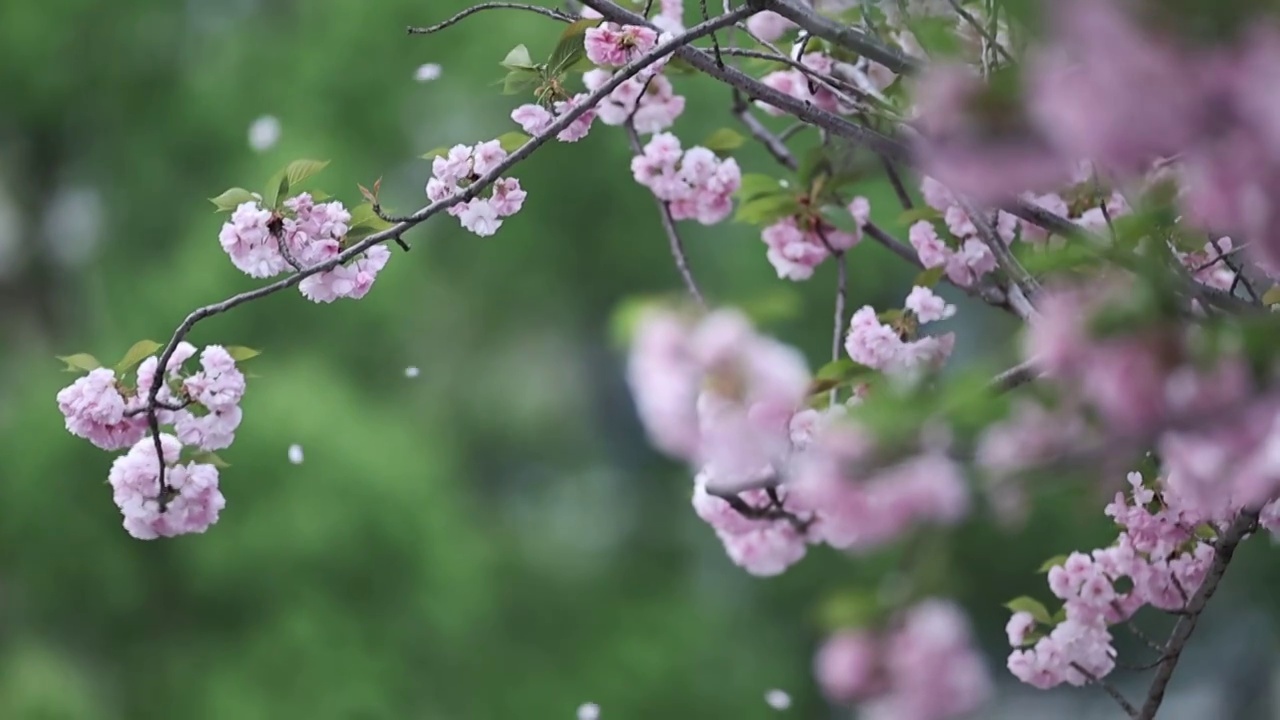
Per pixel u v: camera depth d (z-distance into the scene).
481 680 13.62
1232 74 1.33
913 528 1.81
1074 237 2.21
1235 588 13.90
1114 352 1.63
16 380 13.99
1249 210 1.41
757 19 4.14
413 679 12.52
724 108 13.20
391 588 12.39
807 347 14.80
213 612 12.39
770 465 2.00
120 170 14.46
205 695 11.99
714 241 15.54
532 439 17.62
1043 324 1.68
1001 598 14.27
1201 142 1.37
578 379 17.88
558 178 15.45
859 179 3.81
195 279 12.82
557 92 3.26
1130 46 1.34
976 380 1.77
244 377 3.26
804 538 3.75
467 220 3.21
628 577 16.05
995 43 2.37
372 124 14.44
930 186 3.77
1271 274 2.77
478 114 14.73
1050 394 1.77
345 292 3.13
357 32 14.45
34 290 15.23
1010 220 3.78
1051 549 13.47
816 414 2.71
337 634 12.09
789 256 3.91
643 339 1.82
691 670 14.93
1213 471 1.86
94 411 3.17
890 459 1.77
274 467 12.15
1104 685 3.46
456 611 12.67
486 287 15.97
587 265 15.89
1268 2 1.32
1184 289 1.97
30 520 12.23
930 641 1.80
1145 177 2.11
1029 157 1.44
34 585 12.29
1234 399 1.62
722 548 16.94
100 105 14.64
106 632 12.41
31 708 11.55
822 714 16.17
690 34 2.82
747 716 15.00
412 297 13.87
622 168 15.34
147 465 3.21
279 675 11.95
